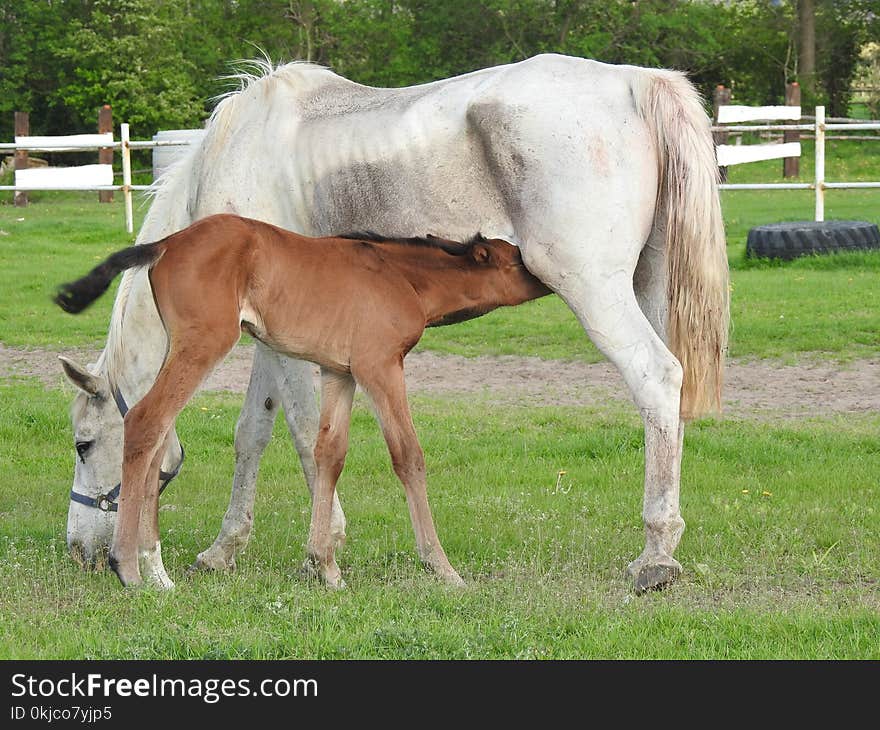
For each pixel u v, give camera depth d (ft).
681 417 18.81
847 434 27.73
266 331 18.03
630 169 18.37
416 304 18.21
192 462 27.50
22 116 90.68
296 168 20.12
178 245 17.53
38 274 52.54
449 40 138.00
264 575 19.04
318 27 139.85
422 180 19.19
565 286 18.45
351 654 14.85
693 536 20.68
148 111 124.36
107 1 126.72
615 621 16.03
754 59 148.77
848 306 41.78
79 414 19.70
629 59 135.03
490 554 20.12
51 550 20.34
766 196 86.63
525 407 31.91
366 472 26.55
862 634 15.35
